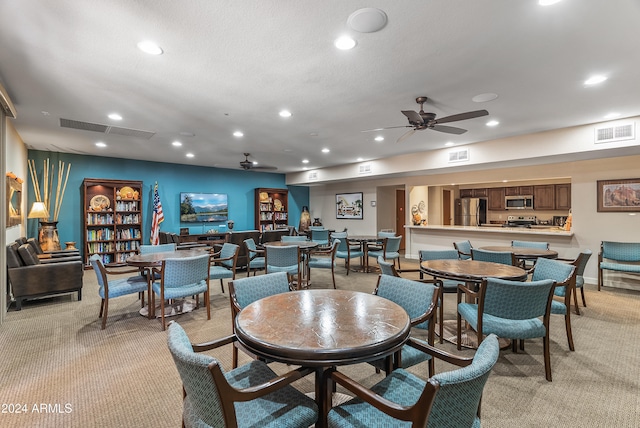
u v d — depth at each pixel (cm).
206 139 536
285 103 359
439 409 103
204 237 813
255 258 552
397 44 233
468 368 105
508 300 225
